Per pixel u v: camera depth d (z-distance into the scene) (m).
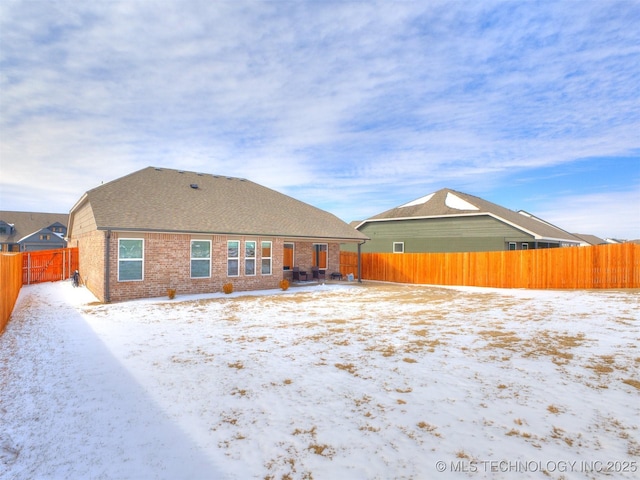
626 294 14.62
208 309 12.45
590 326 8.94
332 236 21.09
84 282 19.62
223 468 3.48
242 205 20.53
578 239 33.91
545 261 18.94
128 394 5.21
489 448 3.70
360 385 5.46
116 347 7.57
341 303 14.03
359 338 8.27
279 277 19.38
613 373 5.71
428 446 3.77
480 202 27.72
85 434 4.14
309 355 6.98
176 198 18.20
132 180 18.47
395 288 20.08
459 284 21.94
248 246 18.16
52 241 50.19
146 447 3.87
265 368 6.24
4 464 3.58
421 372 5.96
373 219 29.05
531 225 25.70
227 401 4.95
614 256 17.12
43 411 4.71
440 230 25.69
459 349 7.23
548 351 6.95
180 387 5.44
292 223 20.69
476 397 4.94
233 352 7.20
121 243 14.36
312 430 4.16
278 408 4.73
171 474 3.40
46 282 22.05
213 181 22.53
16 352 7.27
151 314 11.42
